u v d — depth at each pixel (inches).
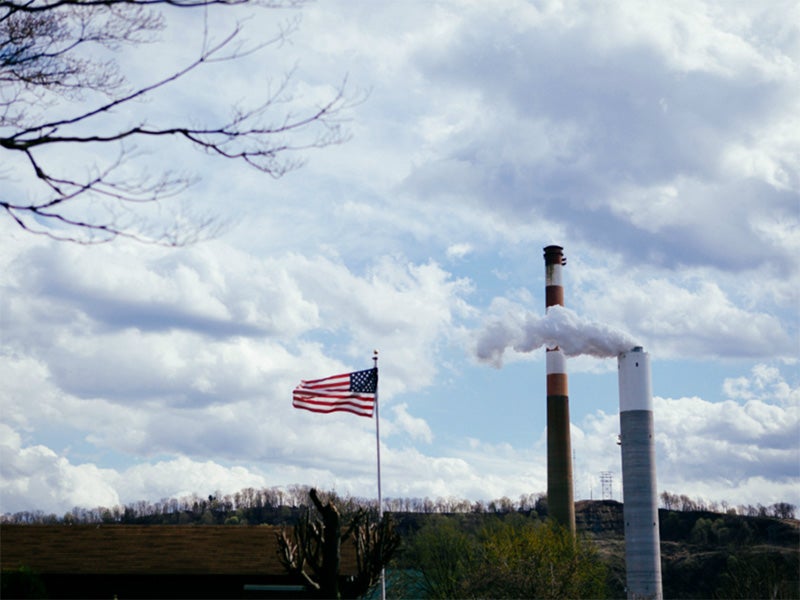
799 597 2886.3
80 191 401.4
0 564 1405.0
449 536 3166.8
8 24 449.7
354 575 1333.7
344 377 1638.8
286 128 432.5
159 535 1509.6
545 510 6604.3
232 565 1416.1
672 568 5797.2
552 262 4493.1
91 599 1396.4
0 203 398.9
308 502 5654.5
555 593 2425.0
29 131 420.5
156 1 410.0
